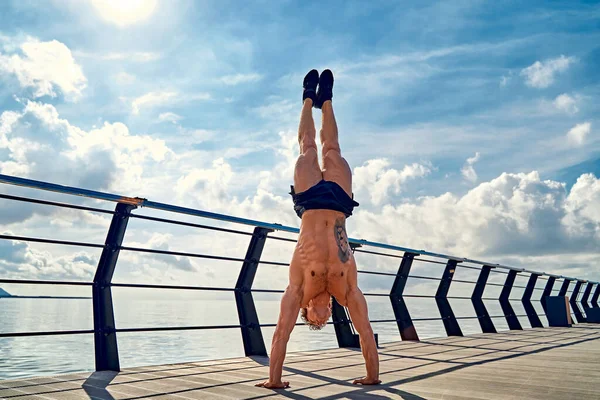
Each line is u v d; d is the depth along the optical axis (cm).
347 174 396
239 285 569
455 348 662
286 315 355
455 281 930
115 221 446
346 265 365
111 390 326
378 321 735
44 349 1753
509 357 545
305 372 429
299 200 376
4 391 319
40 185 372
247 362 497
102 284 434
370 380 355
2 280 364
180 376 397
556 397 299
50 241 403
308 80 428
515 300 1206
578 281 1570
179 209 472
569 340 805
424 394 310
